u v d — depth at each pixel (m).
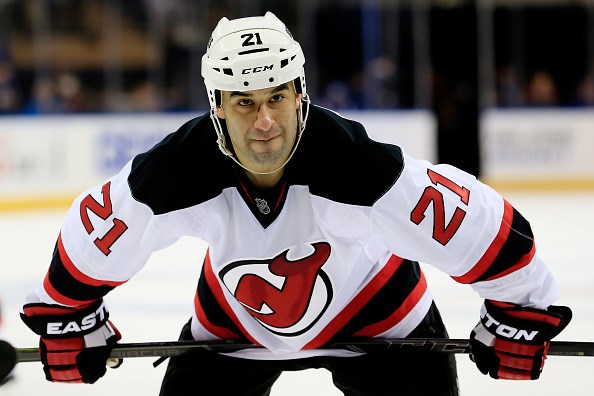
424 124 30.03
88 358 6.10
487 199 5.38
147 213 5.38
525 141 30.03
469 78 30.77
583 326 11.68
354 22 30.20
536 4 30.78
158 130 28.36
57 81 28.17
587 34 30.83
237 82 4.96
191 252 18.23
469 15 30.69
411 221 5.22
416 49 30.64
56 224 23.00
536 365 5.74
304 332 5.89
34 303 5.95
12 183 25.88
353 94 30.52
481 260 5.35
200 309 6.28
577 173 30.06
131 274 5.78
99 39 28.48
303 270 5.55
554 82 30.94
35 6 27.81
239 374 6.22
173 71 29.20
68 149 26.75
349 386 6.12
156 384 9.52
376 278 5.92
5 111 27.16
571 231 20.12
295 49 5.13
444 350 5.91
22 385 9.52
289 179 5.29
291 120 5.08
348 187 5.18
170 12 29.00
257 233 5.42
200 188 5.33
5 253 18.78
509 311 5.64
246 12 29.55
